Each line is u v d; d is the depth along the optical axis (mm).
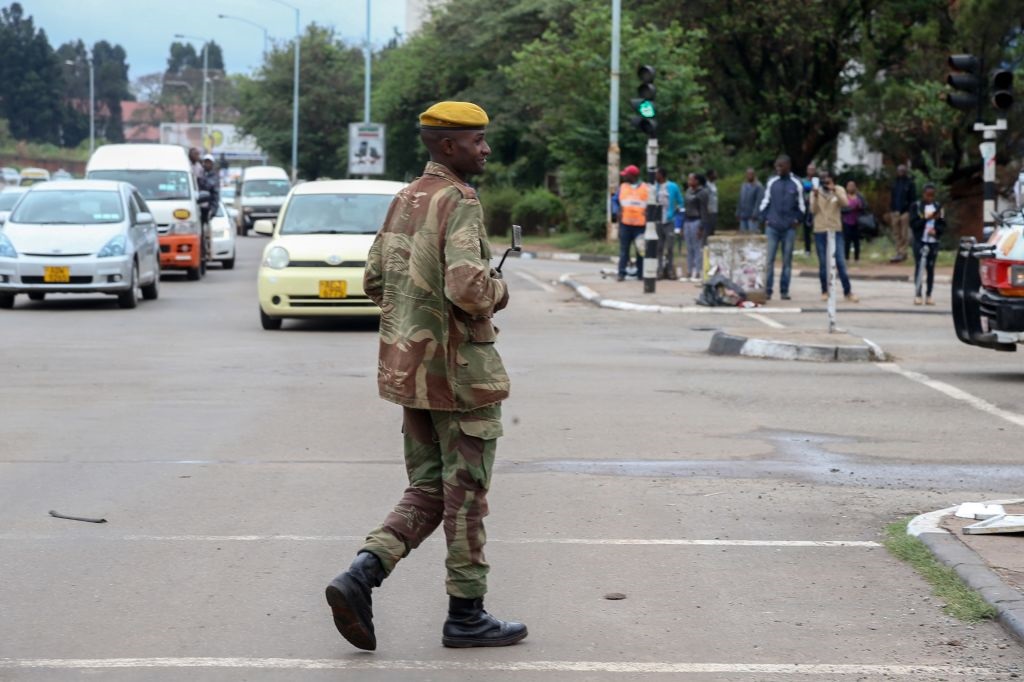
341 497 10352
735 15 53656
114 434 12906
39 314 25469
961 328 16844
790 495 10516
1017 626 7062
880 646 6984
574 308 27625
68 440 12586
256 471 11289
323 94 101125
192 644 6992
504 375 6840
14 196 38594
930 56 46656
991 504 9664
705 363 18656
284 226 23469
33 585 8031
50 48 193750
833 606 7680
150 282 28797
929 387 16453
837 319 25000
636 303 27125
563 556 8727
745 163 56562
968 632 7215
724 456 12047
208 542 9023
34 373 17125
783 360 19047
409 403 6660
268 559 8625
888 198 49938
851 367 18328
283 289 22125
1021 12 40281
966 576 7930
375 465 11562
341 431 13148
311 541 9062
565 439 12773
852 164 57250
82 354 19156
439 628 7289
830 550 8898
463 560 6855
